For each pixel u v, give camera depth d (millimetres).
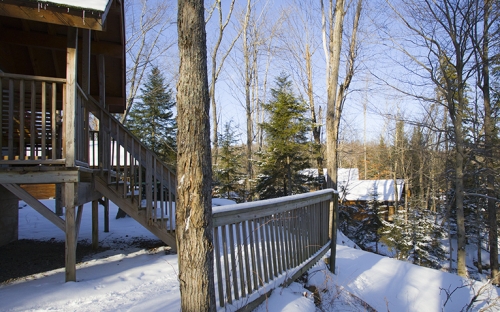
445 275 6137
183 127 2479
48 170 4070
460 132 11305
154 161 5508
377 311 4270
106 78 8195
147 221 5398
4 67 7648
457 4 10719
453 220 18406
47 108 6117
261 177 16656
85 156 5211
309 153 15586
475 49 11031
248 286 3145
